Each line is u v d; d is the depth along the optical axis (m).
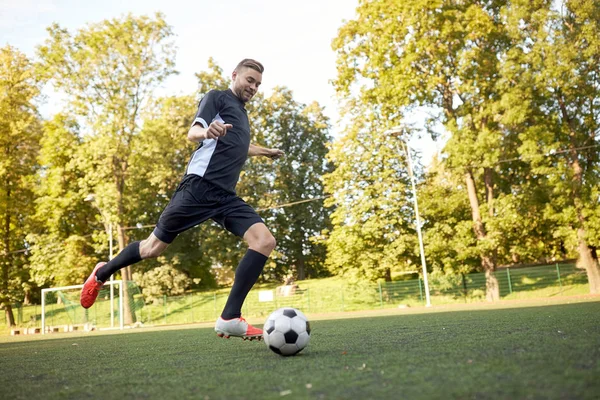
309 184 40.50
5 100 30.16
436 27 21.78
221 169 3.79
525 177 24.06
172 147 30.41
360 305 28.20
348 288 29.20
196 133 3.66
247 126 4.03
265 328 3.43
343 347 3.80
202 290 34.78
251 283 3.67
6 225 31.36
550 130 21.67
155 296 31.73
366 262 26.83
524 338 3.52
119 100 26.22
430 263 27.55
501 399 1.58
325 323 10.21
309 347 4.00
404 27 21.91
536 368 2.10
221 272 39.81
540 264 31.70
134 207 29.55
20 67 30.80
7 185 31.08
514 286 25.94
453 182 26.58
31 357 5.06
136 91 27.02
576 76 20.34
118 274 32.19
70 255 29.92
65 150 30.58
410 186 27.61
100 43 26.31
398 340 4.18
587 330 3.87
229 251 32.16
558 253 30.56
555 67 20.19
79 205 33.16
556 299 18.50
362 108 26.95
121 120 26.66
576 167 21.42
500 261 30.19
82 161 28.31
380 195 27.38
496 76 22.00
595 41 19.83
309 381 2.16
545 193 22.19
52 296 32.03
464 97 22.53
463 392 1.72
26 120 30.80
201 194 3.74
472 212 26.16
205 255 32.94
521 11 20.52
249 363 3.07
